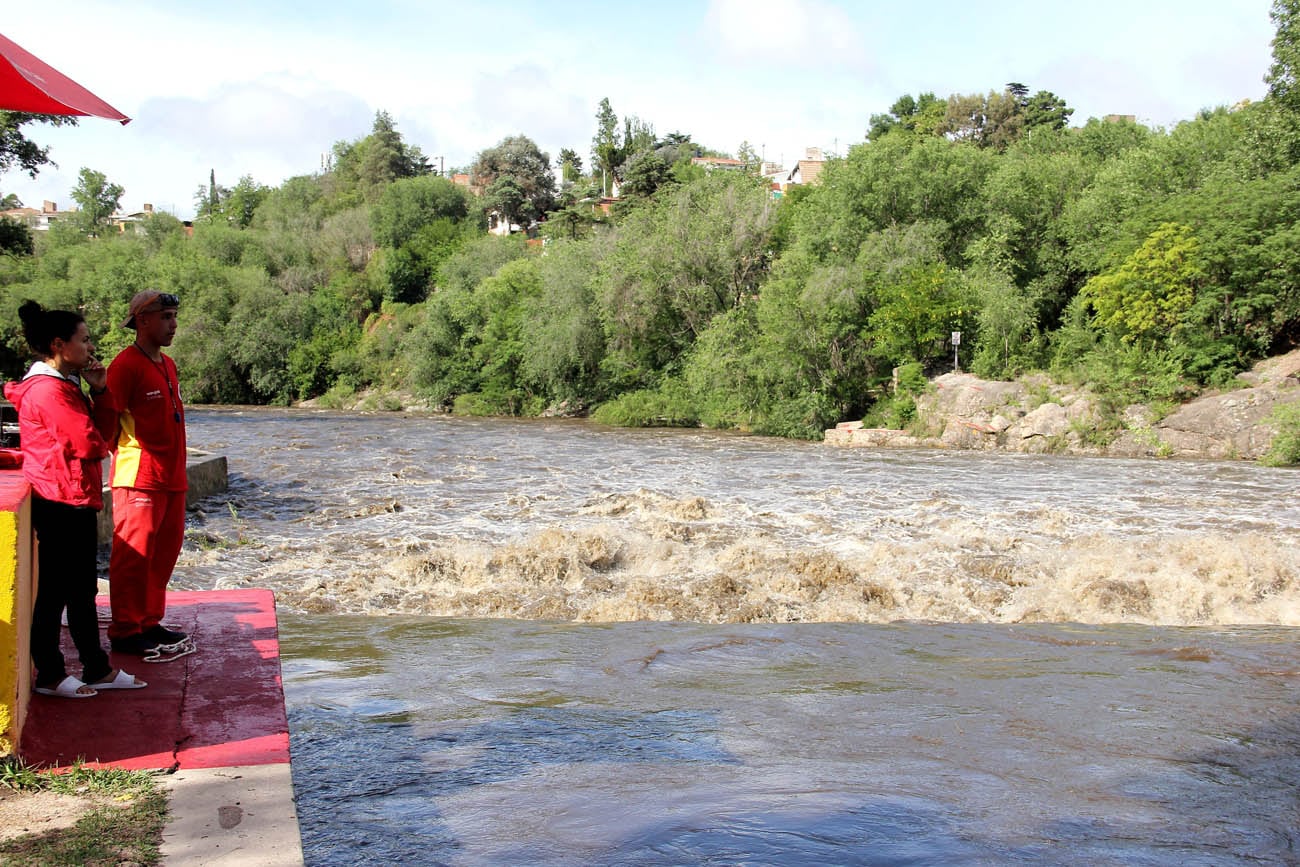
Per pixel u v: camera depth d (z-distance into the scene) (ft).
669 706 21.45
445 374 184.14
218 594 23.54
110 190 385.50
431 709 20.97
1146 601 35.42
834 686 23.50
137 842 11.30
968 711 21.25
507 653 27.04
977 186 141.90
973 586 37.42
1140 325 107.14
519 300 177.68
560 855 13.10
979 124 281.33
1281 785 16.53
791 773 16.81
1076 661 26.55
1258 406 94.73
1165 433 99.14
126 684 16.37
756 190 153.99
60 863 10.73
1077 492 68.49
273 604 22.50
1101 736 19.38
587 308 161.68
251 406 207.00
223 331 214.07
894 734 19.42
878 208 140.36
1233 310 105.81
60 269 242.78
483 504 61.26
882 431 113.50
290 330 215.31
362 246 262.47
